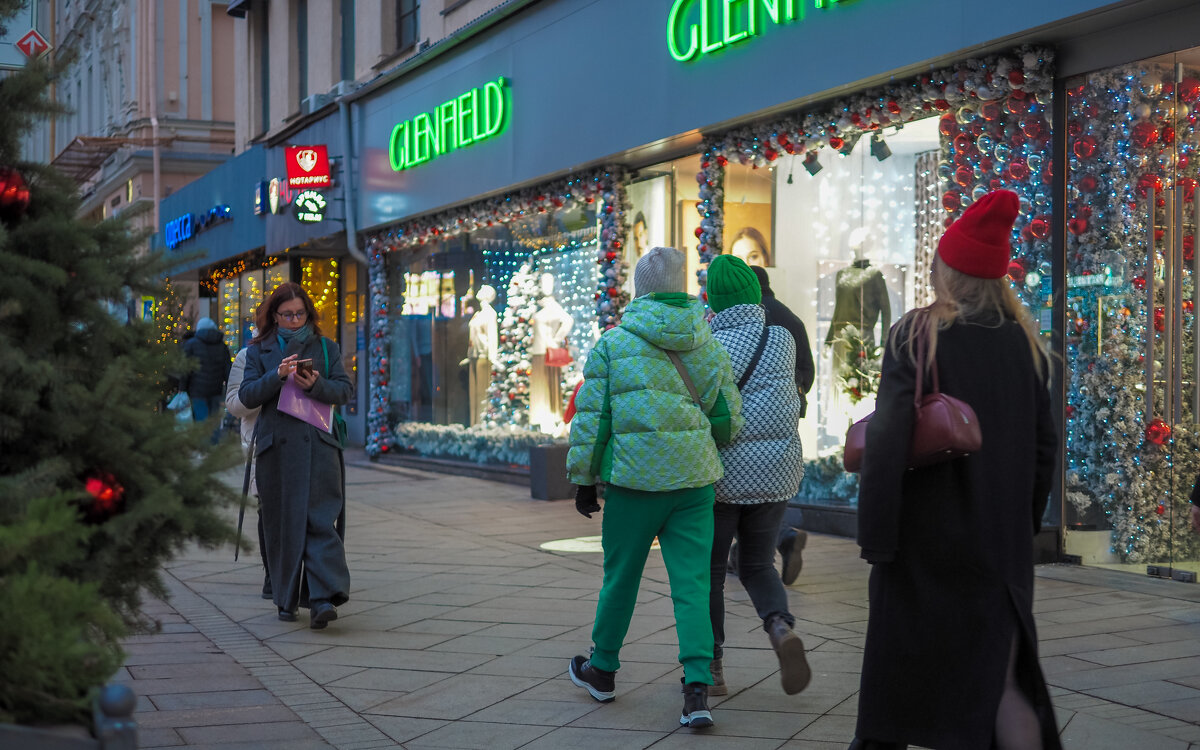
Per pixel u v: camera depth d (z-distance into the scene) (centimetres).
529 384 1288
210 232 2352
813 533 893
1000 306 314
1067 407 725
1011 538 297
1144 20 668
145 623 325
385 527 955
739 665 500
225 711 441
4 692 228
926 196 834
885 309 873
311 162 1652
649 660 512
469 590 681
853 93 845
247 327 2223
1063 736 394
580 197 1184
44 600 233
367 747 399
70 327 308
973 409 299
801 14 854
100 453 293
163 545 312
